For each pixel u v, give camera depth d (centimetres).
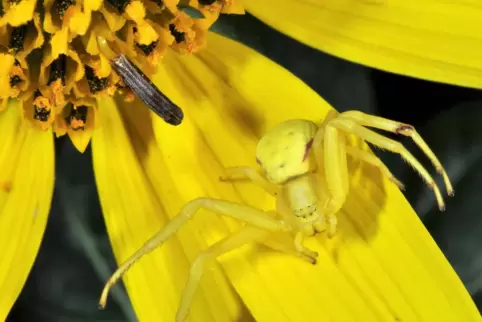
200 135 12
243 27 12
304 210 11
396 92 13
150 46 11
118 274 10
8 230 11
